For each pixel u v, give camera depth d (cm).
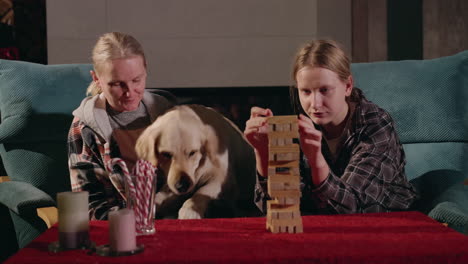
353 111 163
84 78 202
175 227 119
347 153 162
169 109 187
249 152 189
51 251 98
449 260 89
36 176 195
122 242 94
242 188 185
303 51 157
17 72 196
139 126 179
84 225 101
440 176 176
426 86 185
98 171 170
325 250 94
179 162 180
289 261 88
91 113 174
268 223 113
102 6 264
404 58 267
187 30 266
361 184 144
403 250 92
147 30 265
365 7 266
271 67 267
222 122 190
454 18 265
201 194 179
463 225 131
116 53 157
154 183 113
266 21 266
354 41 267
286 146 109
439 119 182
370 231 110
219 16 266
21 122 192
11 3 272
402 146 175
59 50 264
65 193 102
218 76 267
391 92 187
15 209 154
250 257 90
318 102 152
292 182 109
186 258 90
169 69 267
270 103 212
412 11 266
